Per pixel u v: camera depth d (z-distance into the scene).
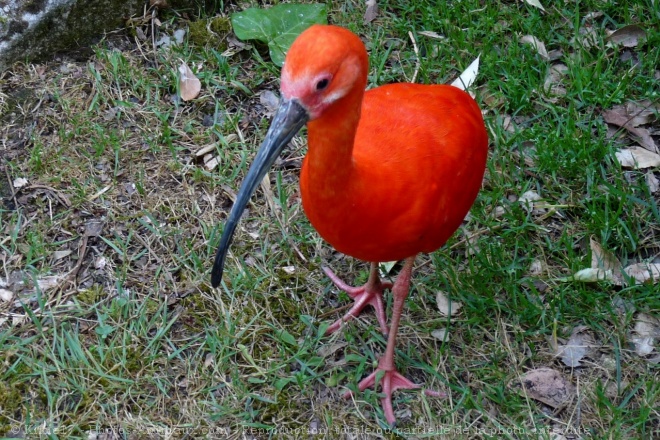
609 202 2.29
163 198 2.29
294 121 1.95
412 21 2.46
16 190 2.29
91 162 2.31
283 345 2.18
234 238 2.26
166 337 2.18
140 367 2.16
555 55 2.44
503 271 2.23
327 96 1.95
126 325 2.19
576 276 2.22
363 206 2.02
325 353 2.18
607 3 2.46
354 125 1.97
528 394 2.15
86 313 2.20
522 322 2.20
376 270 2.20
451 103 2.11
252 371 2.17
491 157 2.33
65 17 2.40
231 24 2.45
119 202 2.29
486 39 2.43
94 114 2.36
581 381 2.16
